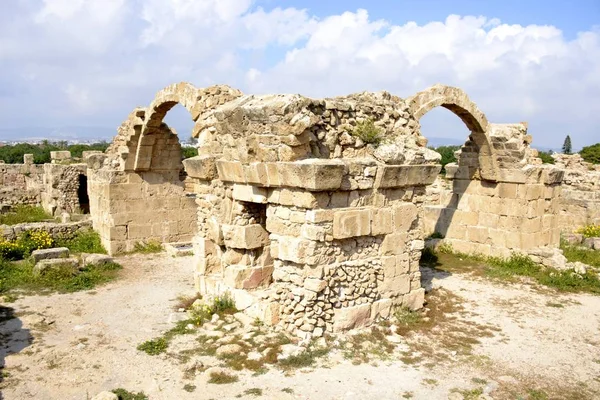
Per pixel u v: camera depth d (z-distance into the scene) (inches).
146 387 280.8
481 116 583.2
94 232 698.8
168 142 663.8
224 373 294.2
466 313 421.1
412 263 402.6
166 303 439.8
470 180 636.7
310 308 334.3
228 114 374.9
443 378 297.4
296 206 338.6
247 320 366.6
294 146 332.8
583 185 900.6
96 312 412.2
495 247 610.9
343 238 344.5
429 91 525.0
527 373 309.6
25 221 882.8
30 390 275.3
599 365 325.1
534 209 588.7
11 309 411.5
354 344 336.2
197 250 453.4
